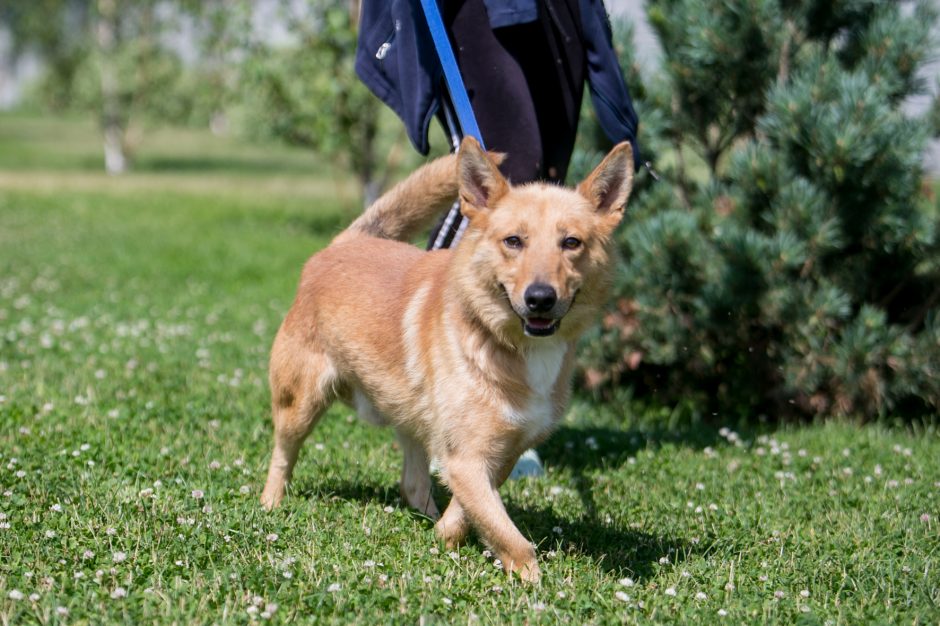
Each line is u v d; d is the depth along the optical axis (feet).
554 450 19.12
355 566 12.15
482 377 12.32
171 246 47.85
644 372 23.62
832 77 20.26
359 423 20.02
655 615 11.27
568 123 17.74
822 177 20.39
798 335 21.08
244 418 19.66
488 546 12.46
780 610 11.56
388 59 16.79
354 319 14.03
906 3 24.47
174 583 11.35
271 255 46.55
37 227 53.52
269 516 13.76
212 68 99.55
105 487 14.58
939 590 12.28
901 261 21.54
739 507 15.65
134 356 24.94
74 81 103.40
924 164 21.80
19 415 18.33
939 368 20.83
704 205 21.72
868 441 19.93
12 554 11.94
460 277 12.56
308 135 55.21
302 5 51.44
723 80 22.06
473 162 12.70
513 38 16.90
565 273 11.99
